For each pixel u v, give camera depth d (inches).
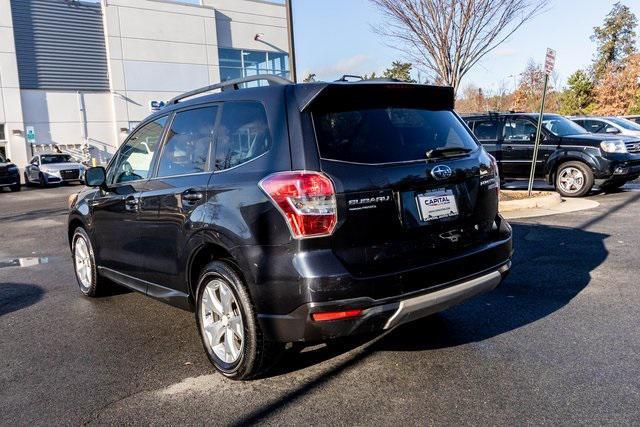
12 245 374.6
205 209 143.9
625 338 158.9
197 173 154.6
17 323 198.8
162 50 1245.7
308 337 123.6
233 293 136.6
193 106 167.5
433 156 141.3
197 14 1286.9
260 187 128.1
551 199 408.8
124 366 155.3
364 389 134.5
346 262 122.9
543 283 216.2
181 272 159.3
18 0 1085.1
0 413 129.6
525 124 491.2
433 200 137.7
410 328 173.8
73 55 1154.0
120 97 1202.0
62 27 1138.0
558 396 126.6
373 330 127.4
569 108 1740.9
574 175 464.4
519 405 123.3
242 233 130.5
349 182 124.3
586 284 212.7
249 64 1405.0
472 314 184.4
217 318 147.6
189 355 162.1
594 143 453.7
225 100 153.6
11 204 687.1
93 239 214.8
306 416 122.8
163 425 121.7
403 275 127.2
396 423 118.0
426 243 134.5
